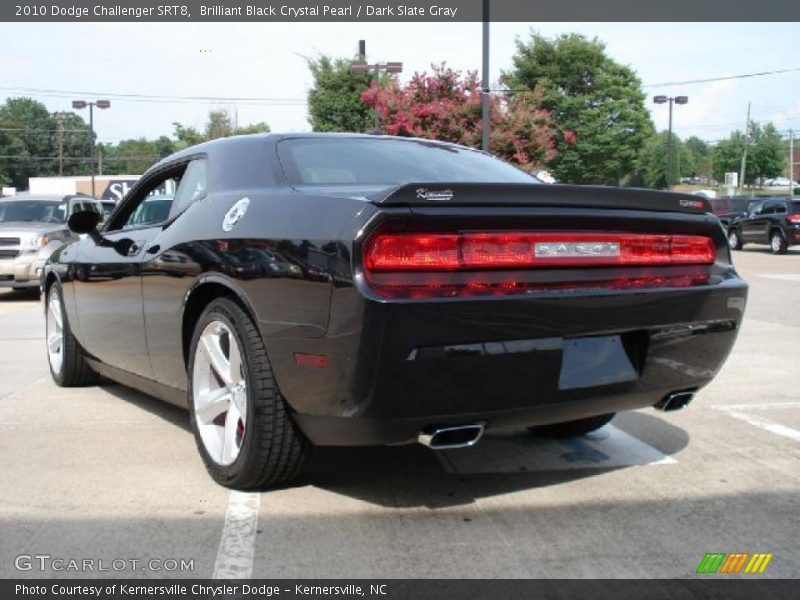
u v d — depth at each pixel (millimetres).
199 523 3299
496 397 3037
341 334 2922
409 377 2883
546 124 22953
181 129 53812
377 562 2967
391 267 2898
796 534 3230
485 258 3018
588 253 3232
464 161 4312
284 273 3137
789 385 6102
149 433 4641
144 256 4230
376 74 26781
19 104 110812
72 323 5473
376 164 3945
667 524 3328
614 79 43406
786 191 86375
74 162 114750
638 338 3406
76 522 3303
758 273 16875
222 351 3672
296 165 3744
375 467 4043
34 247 12875
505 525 3312
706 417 5102
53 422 4898
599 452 4328
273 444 3389
